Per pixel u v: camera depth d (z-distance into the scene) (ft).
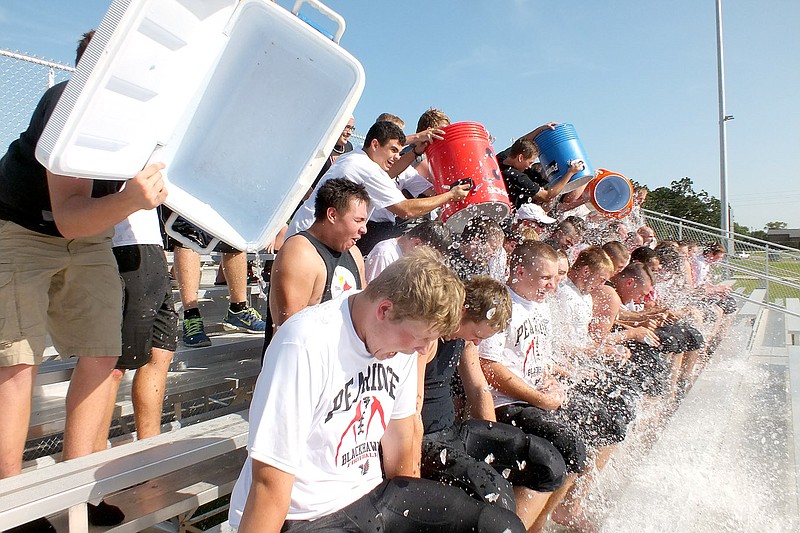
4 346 6.61
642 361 14.30
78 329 7.45
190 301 12.91
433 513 6.49
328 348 5.71
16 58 14.28
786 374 21.42
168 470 6.96
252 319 14.88
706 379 20.58
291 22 7.72
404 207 12.10
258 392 5.62
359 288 9.50
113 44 5.68
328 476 6.16
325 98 8.18
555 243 16.62
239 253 14.64
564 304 12.42
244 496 6.11
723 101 57.41
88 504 7.13
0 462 6.61
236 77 8.07
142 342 9.06
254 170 8.48
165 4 6.37
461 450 8.28
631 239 24.09
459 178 13.15
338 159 12.41
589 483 10.51
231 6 7.47
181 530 10.09
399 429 6.98
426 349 5.83
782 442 14.87
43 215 6.87
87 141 6.30
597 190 22.02
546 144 18.52
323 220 8.82
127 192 6.50
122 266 8.80
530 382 10.46
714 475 12.87
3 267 6.68
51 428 10.11
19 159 6.67
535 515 9.02
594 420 10.71
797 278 41.01
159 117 7.27
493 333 8.34
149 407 9.63
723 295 26.11
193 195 8.26
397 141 12.12
